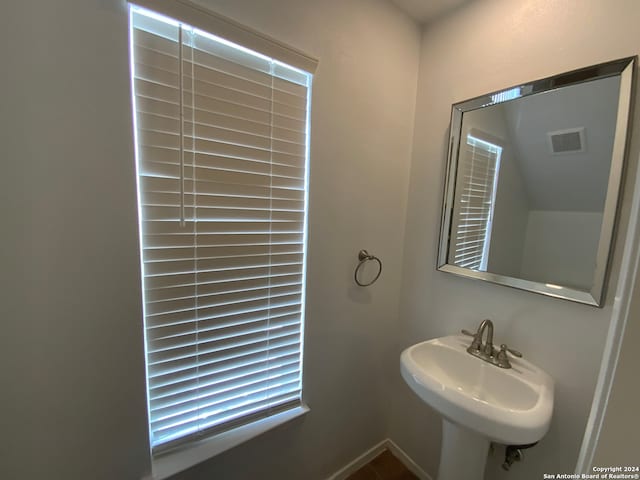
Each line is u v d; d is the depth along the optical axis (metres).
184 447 0.95
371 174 1.28
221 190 0.91
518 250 1.05
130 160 0.74
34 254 0.66
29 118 0.63
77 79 0.66
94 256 0.73
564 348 0.95
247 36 0.85
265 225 1.02
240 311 1.01
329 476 1.38
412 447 1.49
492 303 1.14
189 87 0.82
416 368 0.99
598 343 0.88
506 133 1.07
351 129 1.18
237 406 1.05
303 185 1.10
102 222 0.73
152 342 0.86
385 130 1.30
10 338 0.66
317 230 1.14
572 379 0.94
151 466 0.87
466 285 1.22
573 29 0.89
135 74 0.74
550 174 0.97
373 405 1.50
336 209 1.18
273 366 1.12
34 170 0.64
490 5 1.09
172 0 0.73
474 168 1.17
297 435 1.21
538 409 0.80
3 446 0.68
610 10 0.82
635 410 0.36
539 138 0.98
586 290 0.89
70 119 0.67
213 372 0.98
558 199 0.95
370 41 1.18
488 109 1.11
